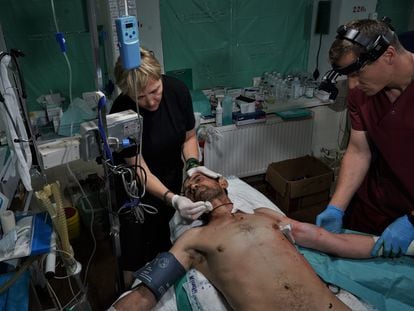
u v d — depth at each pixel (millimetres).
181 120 1726
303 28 3256
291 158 3270
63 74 2574
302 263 1410
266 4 3037
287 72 3408
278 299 1328
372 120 1482
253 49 3182
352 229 1855
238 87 3295
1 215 1514
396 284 1454
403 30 3498
